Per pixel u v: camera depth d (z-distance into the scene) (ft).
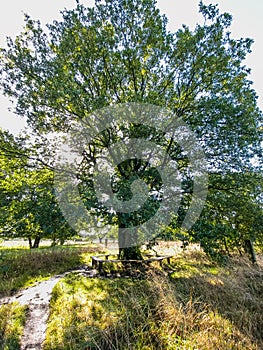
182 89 20.15
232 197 19.02
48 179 19.61
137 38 19.58
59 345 8.53
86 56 18.72
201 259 22.08
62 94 16.71
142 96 18.10
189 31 19.39
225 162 20.12
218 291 13.51
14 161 19.95
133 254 19.58
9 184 19.53
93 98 18.08
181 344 8.78
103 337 8.91
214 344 8.82
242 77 20.21
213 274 16.63
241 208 18.31
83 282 14.62
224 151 19.33
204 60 18.98
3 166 20.07
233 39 19.49
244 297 13.05
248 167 19.92
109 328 9.39
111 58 19.15
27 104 19.13
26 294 12.98
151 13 19.40
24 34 19.62
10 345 8.49
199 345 8.66
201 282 14.64
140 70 19.83
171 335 9.29
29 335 9.18
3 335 9.08
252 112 20.33
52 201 17.28
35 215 17.07
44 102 18.72
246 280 16.01
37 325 9.86
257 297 13.82
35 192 19.04
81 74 19.51
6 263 18.98
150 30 19.10
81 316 10.14
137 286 13.69
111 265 19.80
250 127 19.44
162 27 19.66
